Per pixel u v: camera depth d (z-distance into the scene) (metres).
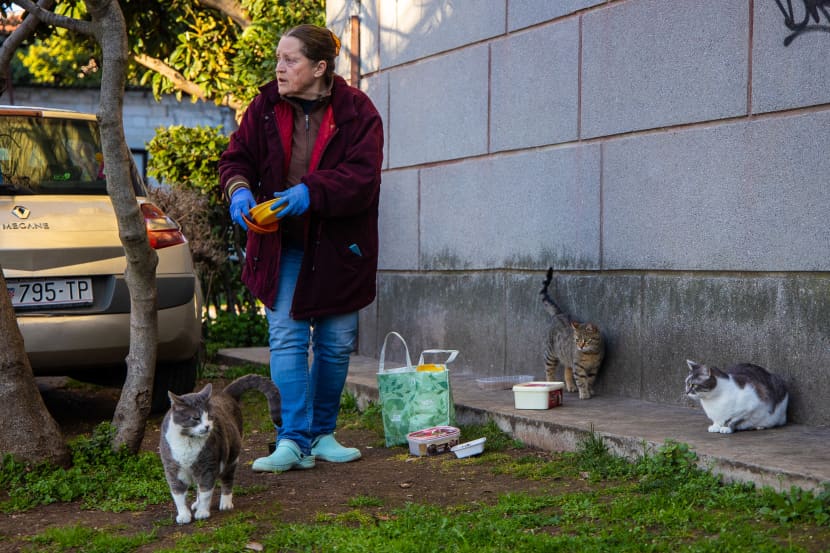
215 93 12.24
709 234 5.21
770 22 4.87
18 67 19.41
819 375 4.66
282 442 4.82
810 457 3.96
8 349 4.48
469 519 3.72
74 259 5.36
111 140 4.43
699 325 5.29
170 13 11.56
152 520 3.96
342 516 3.87
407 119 7.78
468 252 7.12
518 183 6.60
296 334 4.78
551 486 4.28
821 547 3.15
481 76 6.92
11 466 4.42
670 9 5.40
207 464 3.82
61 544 3.59
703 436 4.48
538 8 6.35
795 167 4.76
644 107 5.59
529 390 5.44
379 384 5.44
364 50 8.35
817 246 4.66
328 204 4.45
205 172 10.68
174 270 5.81
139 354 4.84
